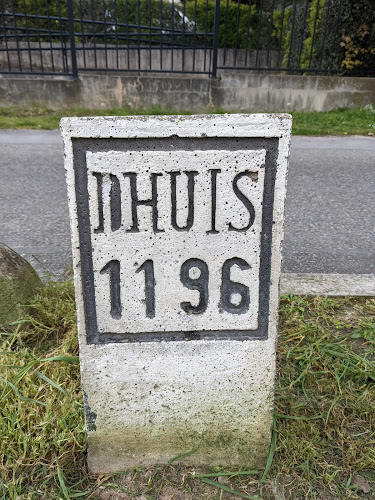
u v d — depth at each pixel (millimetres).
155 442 1836
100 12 12227
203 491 1776
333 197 4746
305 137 7066
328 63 9727
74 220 1548
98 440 1811
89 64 10727
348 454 1890
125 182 1524
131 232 1572
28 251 3531
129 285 1628
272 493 1767
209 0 13094
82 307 1636
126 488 1781
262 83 8391
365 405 2098
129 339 1690
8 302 2496
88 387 1729
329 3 9195
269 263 1625
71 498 1733
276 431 1961
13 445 1857
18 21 11820
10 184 4938
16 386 2086
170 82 8250
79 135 1475
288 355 2328
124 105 8328
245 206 1560
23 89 8039
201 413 1797
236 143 1506
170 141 1498
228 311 1673
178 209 1558
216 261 1617
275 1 14391
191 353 1708
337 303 2807
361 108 8562
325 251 3652
